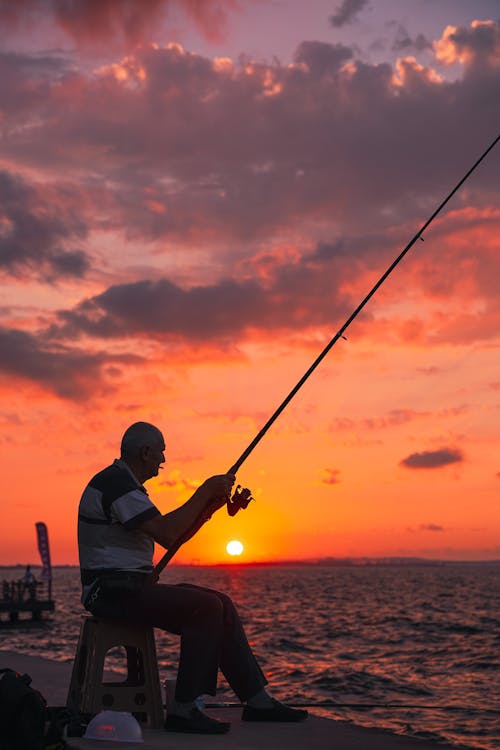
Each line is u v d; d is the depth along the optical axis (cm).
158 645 2938
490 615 5428
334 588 12400
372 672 2269
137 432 390
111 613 363
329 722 382
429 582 16112
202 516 371
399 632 3966
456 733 1168
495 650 2966
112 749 321
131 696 364
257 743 334
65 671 586
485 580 17862
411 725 1234
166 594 364
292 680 2084
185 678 361
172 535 367
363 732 358
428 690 1884
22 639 3684
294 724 378
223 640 383
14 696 332
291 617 5288
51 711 343
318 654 2869
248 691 384
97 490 377
